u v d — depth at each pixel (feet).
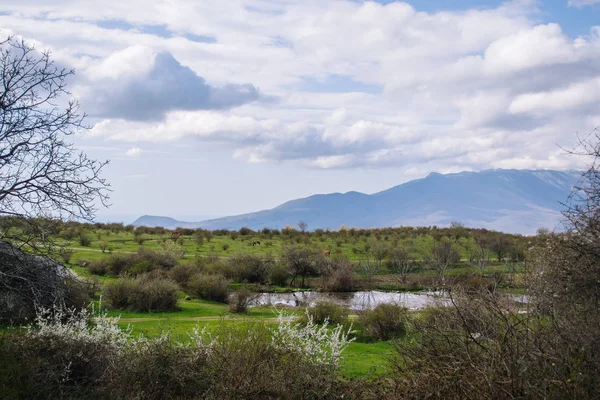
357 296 136.26
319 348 38.45
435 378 25.82
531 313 25.80
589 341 22.90
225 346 36.04
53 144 34.55
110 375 34.47
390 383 30.45
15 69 33.60
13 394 30.53
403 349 30.45
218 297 122.31
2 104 32.91
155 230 269.85
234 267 157.17
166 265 152.87
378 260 187.73
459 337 26.18
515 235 241.96
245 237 256.52
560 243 26.58
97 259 154.92
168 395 33.30
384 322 73.51
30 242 34.65
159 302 101.14
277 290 147.54
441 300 30.78
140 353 34.91
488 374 23.66
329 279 151.33
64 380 34.37
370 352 60.59
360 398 33.09
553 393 22.30
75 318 40.60
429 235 251.80
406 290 144.77
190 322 80.28
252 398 33.50
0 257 33.99
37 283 34.78
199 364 34.94
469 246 210.59
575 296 25.45
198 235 244.83
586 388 21.98
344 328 80.48
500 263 147.33
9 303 36.11
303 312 86.38
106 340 38.09
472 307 27.20
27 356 34.19
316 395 34.76
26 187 34.09
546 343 23.82
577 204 26.37
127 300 99.30
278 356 36.70
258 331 38.27
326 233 284.41
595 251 25.07
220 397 32.86
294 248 169.27
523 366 22.98
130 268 139.64
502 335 25.02
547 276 26.50
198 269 145.28
